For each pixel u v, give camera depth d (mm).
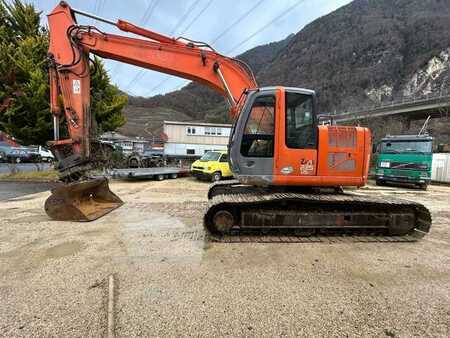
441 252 3857
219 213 4129
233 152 4363
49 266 3145
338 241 4188
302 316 2287
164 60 5336
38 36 11133
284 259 3467
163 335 2033
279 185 4383
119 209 6191
